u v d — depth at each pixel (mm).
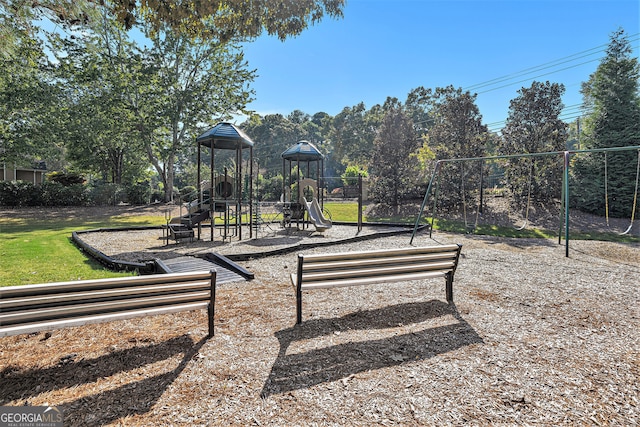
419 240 9461
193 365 2316
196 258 6480
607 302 3826
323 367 2289
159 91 19422
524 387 2047
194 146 22406
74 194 19797
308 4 4980
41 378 2143
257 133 58781
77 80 18969
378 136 18703
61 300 2121
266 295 4094
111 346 2625
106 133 20156
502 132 15805
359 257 3154
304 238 9664
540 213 14406
